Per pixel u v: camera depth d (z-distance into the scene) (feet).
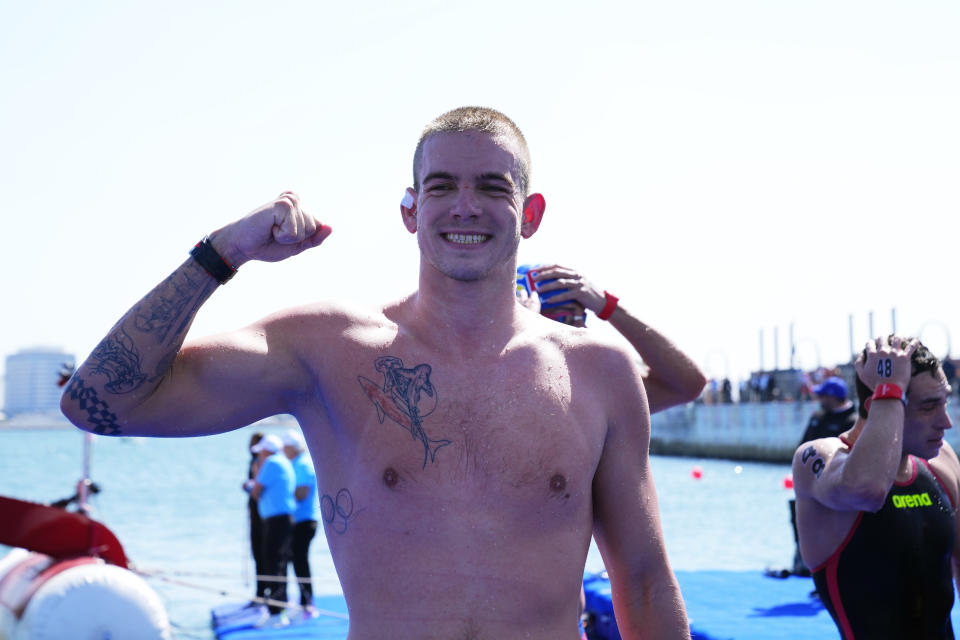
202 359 6.73
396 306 7.41
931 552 11.28
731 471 134.10
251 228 6.32
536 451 6.82
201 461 221.87
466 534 6.61
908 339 11.44
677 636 7.39
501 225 6.94
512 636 6.53
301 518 30.27
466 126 7.00
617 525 7.44
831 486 10.97
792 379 138.72
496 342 7.09
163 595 36.19
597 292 10.88
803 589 25.68
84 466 27.27
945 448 12.42
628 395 7.43
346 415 6.86
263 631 26.94
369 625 6.61
